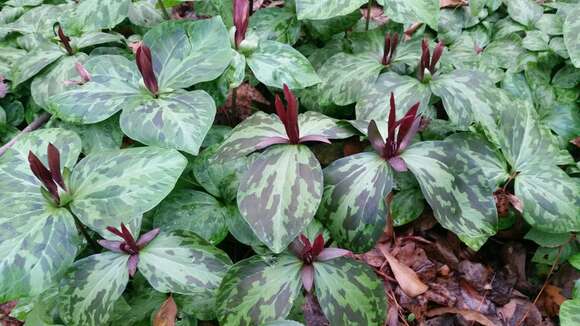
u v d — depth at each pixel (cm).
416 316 49
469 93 48
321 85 55
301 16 49
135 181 36
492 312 49
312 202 37
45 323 39
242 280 37
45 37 61
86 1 54
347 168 41
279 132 43
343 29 61
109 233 39
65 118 44
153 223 44
